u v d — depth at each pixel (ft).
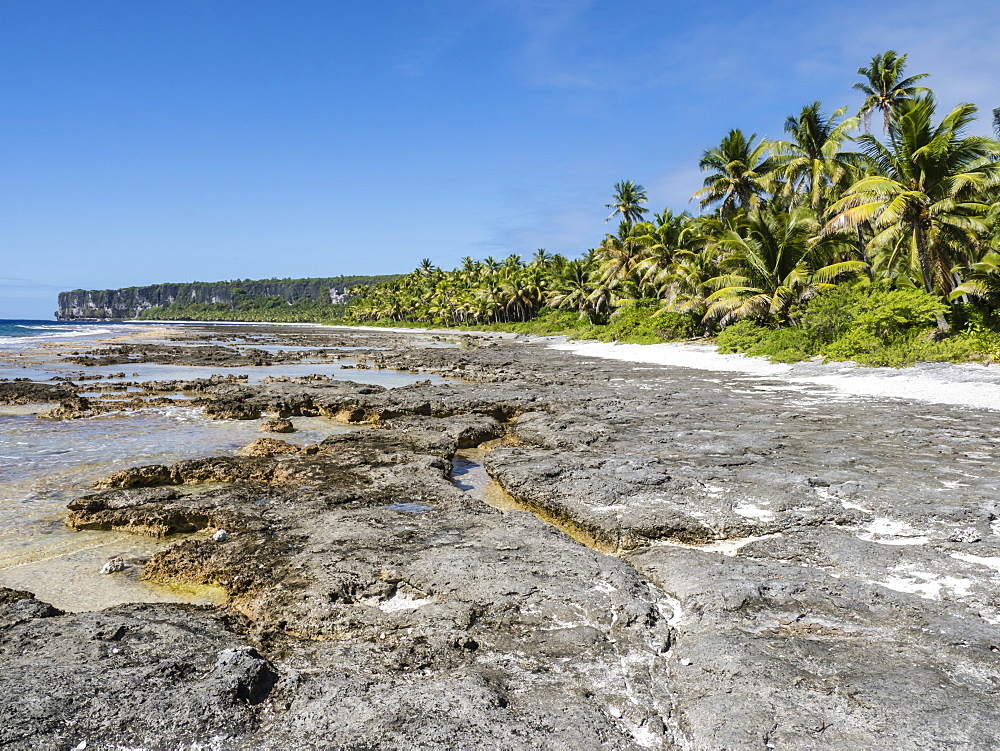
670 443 37.78
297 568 19.92
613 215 199.52
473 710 12.29
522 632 15.64
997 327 75.72
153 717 11.93
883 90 104.94
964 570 18.56
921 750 10.86
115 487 31.71
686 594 17.76
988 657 13.78
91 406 57.06
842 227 78.54
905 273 94.22
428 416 53.78
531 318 273.54
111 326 404.77
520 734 11.64
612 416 47.98
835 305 85.40
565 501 26.84
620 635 15.53
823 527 22.76
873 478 28.12
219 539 23.13
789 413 47.67
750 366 87.20
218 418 53.42
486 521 24.23
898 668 13.51
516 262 313.94
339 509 25.93
